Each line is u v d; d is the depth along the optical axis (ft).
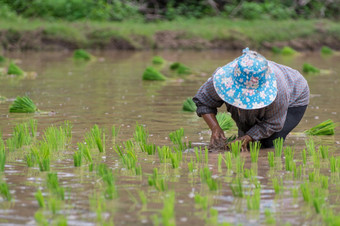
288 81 31.55
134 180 24.75
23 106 44.42
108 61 93.91
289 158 28.48
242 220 19.74
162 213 19.31
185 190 23.22
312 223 19.49
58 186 23.21
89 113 43.91
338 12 148.05
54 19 129.39
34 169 26.63
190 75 73.97
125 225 19.25
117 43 116.57
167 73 76.23
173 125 39.14
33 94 55.21
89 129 37.27
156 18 137.49
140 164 27.84
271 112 29.68
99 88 60.13
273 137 32.12
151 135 35.53
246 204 21.44
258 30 123.13
